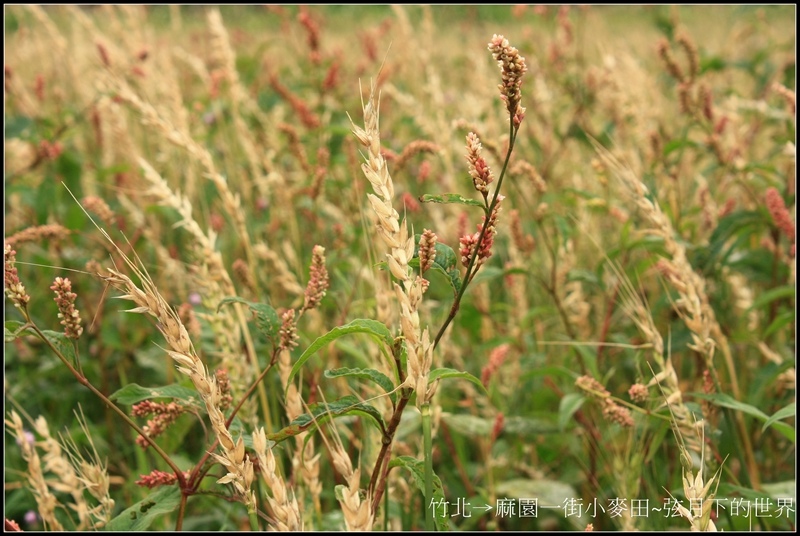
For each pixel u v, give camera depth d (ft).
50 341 2.75
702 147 4.28
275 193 4.93
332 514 3.17
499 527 3.54
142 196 5.22
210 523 3.42
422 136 5.78
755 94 6.08
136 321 4.44
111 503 2.93
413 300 2.66
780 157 5.04
